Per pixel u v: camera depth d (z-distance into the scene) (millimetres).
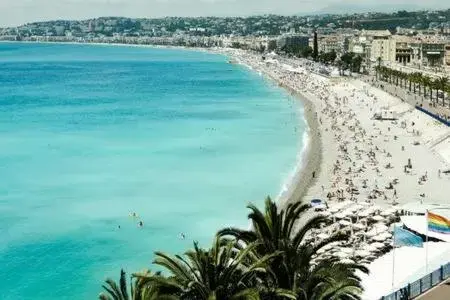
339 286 33125
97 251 81500
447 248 66625
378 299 48750
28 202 105312
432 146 145000
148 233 89062
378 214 87188
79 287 69812
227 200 106375
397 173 120500
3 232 88750
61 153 149000
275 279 34000
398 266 62344
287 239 35406
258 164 134750
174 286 30828
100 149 153875
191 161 139125
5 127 188750
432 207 85188
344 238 37156
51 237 86938
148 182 119750
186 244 84625
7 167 132750
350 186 110000
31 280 71562
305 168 128375
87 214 98438
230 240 34781
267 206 36812
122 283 34781
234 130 181750
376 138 159625
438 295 44719
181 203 104750
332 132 172250
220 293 30422
